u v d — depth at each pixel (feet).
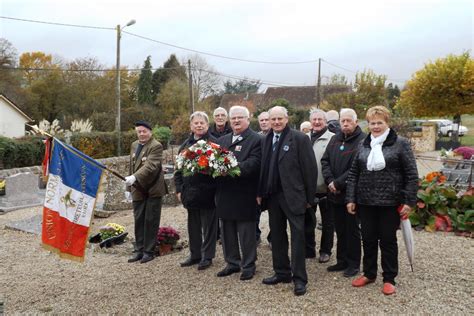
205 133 18.28
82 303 14.79
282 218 15.49
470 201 23.45
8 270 18.67
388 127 14.57
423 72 84.69
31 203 35.63
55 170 15.75
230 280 16.34
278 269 15.76
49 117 131.64
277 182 15.12
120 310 14.10
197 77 155.63
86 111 126.62
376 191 14.21
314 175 14.99
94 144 63.00
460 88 81.00
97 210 30.01
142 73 151.74
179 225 25.50
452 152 45.06
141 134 19.20
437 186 24.54
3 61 127.44
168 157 56.70
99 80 130.41
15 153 50.24
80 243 15.92
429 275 16.25
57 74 128.57
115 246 21.30
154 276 17.12
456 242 20.85
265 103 153.58
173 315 13.58
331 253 19.15
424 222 23.62
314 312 13.34
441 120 115.44
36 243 23.08
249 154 16.30
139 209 19.34
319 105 125.29
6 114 101.14
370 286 15.21
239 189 16.30
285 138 15.16
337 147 16.87
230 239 16.92
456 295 14.38
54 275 17.81
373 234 14.84
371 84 106.22
